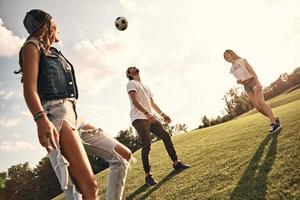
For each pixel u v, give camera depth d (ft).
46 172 152.56
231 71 20.65
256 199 10.16
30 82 6.47
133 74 17.52
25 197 152.97
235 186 11.87
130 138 132.26
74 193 6.49
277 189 10.34
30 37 7.18
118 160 8.73
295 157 12.46
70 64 7.99
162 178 17.43
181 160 21.30
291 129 17.58
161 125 17.61
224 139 24.11
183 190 13.75
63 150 6.70
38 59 6.88
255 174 12.36
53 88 7.10
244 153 16.26
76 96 7.85
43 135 5.89
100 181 25.14
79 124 7.80
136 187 17.60
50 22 7.36
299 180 10.41
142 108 16.30
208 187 12.98
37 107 6.12
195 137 34.30
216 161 16.89
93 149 8.50
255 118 33.09
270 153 14.39
